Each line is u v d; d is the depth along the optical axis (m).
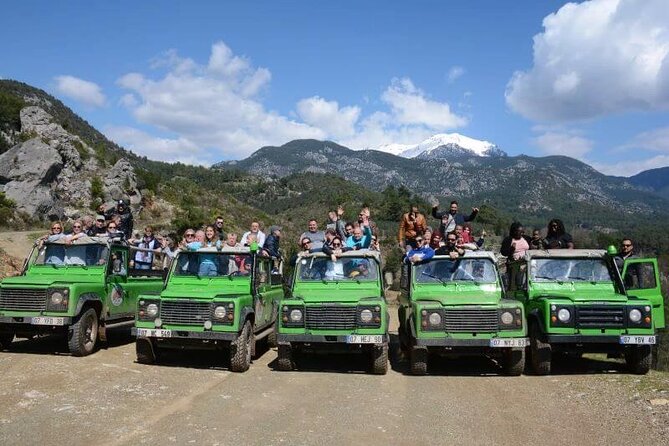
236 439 6.06
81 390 7.83
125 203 15.06
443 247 10.94
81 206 55.03
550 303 9.19
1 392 7.57
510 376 9.48
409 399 7.94
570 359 11.11
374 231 13.19
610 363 10.62
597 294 9.80
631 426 6.65
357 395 8.13
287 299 9.66
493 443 6.11
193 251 10.93
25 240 33.06
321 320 9.41
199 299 9.52
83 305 10.35
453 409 7.43
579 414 7.18
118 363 9.82
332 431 6.43
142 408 7.09
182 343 9.66
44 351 10.77
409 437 6.29
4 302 10.11
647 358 9.22
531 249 11.52
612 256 10.29
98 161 66.19
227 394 7.96
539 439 6.24
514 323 9.13
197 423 6.57
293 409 7.32
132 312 12.06
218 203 94.31
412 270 10.68
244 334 9.63
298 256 11.06
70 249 11.31
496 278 10.45
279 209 173.38
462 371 9.97
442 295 10.04
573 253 10.46
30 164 50.56
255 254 10.84
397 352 12.20
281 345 9.61
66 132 65.00
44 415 6.63
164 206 69.69
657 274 10.26
